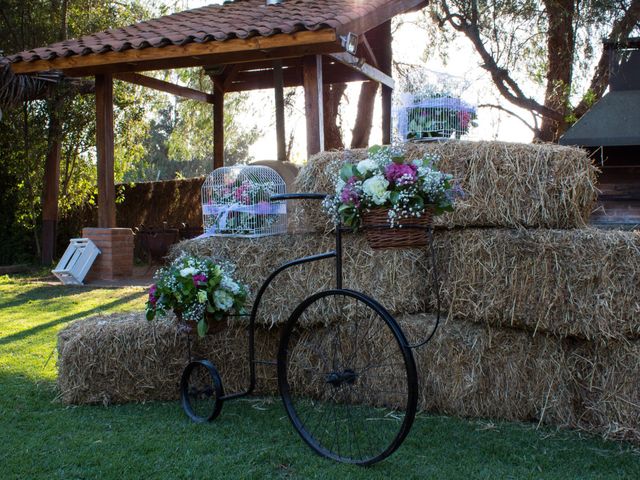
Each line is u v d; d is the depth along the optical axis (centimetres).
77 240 879
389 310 354
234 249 384
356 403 365
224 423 334
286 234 384
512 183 324
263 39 665
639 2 927
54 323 591
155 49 727
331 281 364
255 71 1035
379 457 275
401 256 350
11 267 1070
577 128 727
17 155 1140
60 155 1141
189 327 351
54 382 403
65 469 274
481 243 329
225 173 438
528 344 332
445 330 341
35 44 1152
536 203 321
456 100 387
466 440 306
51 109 1067
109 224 881
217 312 350
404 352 270
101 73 834
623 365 310
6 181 1199
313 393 379
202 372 378
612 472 269
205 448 297
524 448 296
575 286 309
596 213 709
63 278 857
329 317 364
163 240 1020
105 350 364
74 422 334
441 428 323
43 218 1143
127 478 265
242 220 390
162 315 352
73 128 1112
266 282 333
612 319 302
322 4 785
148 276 940
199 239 402
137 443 303
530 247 318
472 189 331
